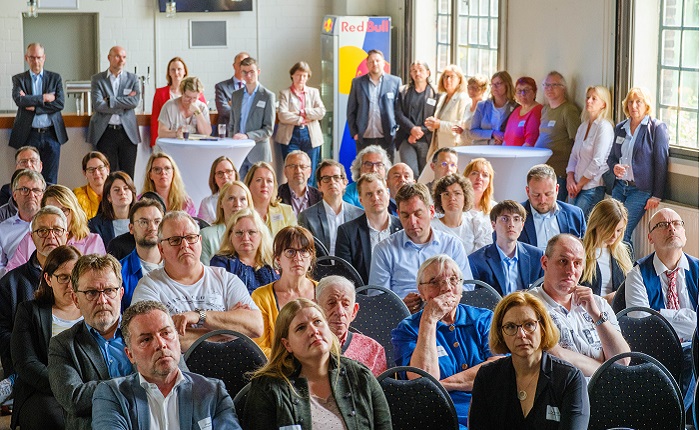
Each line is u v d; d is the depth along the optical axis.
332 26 12.65
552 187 6.34
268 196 6.74
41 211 5.24
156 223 5.30
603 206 5.64
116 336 4.32
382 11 13.24
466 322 4.65
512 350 3.95
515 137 9.54
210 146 9.92
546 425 3.91
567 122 9.09
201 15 13.84
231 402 3.88
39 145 10.82
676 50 8.07
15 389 4.79
